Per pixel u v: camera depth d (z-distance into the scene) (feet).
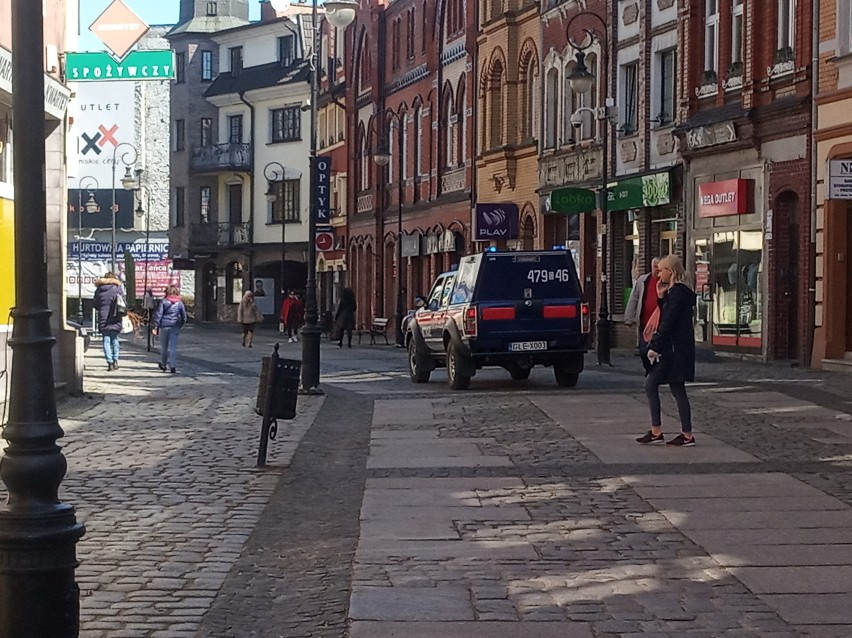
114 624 23.13
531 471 40.14
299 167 236.22
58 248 67.15
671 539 29.53
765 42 87.86
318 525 32.48
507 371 87.61
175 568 27.68
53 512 19.34
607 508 33.53
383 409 60.49
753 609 23.32
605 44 109.91
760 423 51.29
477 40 145.59
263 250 241.76
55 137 66.28
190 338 175.01
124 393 72.02
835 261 80.12
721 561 27.14
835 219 79.82
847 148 77.71
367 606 23.89
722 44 94.17
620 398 62.69
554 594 24.63
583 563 27.25
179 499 36.32
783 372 78.54
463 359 71.20
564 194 106.52
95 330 148.66
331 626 22.84
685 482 37.42
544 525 31.42
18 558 19.08
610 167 113.60
